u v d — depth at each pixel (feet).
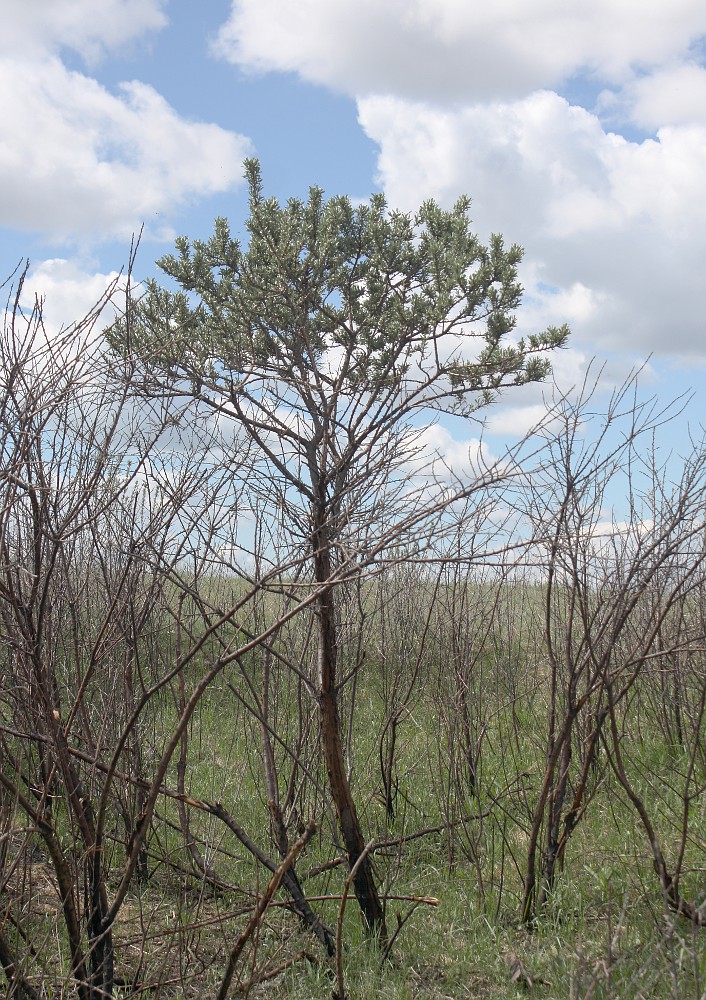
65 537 9.16
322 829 15.28
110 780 9.52
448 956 12.37
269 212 13.23
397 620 18.19
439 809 15.35
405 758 18.35
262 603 14.62
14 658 9.95
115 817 13.85
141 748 13.98
